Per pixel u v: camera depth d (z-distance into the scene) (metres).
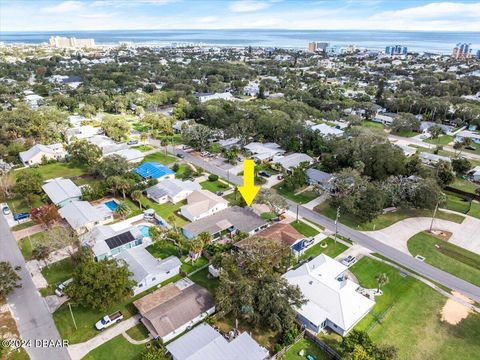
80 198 89.12
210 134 129.25
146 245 71.75
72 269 64.31
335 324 51.38
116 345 48.84
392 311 56.09
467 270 66.06
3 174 97.19
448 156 122.44
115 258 61.28
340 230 78.69
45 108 154.38
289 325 49.47
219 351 45.22
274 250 58.94
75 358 46.81
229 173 108.00
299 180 95.19
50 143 129.38
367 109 174.12
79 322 52.81
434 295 59.78
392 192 85.38
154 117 152.38
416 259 69.06
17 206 87.00
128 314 54.53
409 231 78.75
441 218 84.50
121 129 140.38
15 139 131.00
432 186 83.00
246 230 75.19
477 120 157.25
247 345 46.47
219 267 59.16
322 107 185.38
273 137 135.50
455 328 53.12
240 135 131.12
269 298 50.16
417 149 130.62
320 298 55.25
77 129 141.62
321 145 123.25
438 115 172.50
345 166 106.81
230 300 51.03
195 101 187.25
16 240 73.12
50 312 54.78
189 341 47.00
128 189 90.25
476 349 49.59
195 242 65.06
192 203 84.88
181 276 63.44
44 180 101.88
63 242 63.66
